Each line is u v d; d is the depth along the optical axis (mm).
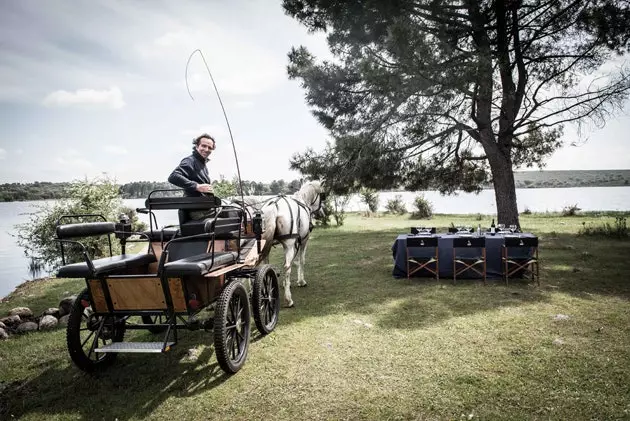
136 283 3291
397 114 10953
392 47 9273
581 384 3236
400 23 8820
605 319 4699
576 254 8859
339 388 3342
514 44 10562
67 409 3166
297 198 6766
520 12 10828
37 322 5340
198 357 4078
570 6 9820
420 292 6285
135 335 4770
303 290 6781
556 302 5438
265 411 3049
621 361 3598
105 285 3334
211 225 3479
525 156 13945
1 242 16875
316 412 3006
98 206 9484
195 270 3166
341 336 4504
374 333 4555
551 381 3311
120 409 3135
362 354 3992
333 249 11359
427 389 3264
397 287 6691
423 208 21031
